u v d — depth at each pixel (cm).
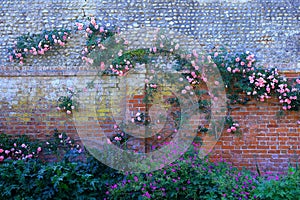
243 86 570
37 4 677
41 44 626
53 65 615
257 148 575
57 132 586
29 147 574
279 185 446
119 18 662
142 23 658
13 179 470
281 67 575
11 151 572
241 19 663
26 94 592
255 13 668
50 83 593
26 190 460
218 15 669
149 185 474
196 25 658
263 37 641
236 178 491
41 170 467
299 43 632
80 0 676
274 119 574
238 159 576
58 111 590
